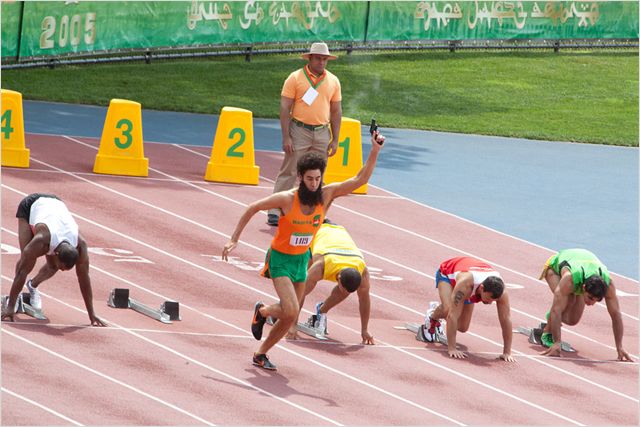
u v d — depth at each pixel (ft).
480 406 83.35
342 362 88.84
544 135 215.10
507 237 137.08
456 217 143.43
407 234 131.85
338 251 91.45
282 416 75.56
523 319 108.88
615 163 195.83
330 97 125.29
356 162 147.64
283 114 123.85
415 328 100.48
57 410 71.05
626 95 257.96
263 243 120.57
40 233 84.38
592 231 144.97
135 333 88.22
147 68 229.45
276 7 237.25
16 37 206.39
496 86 251.80
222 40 231.30
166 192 135.13
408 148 189.57
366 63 252.01
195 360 84.28
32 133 163.43
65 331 85.97
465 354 95.35
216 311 98.12
